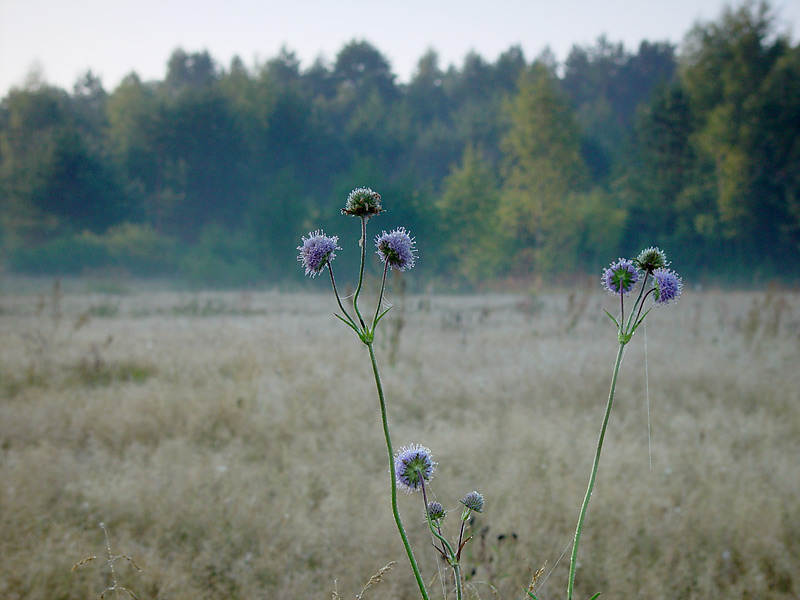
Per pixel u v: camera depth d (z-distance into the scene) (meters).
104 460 5.43
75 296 26.19
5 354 9.70
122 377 8.95
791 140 38.72
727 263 41.78
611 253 43.97
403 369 9.32
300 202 41.00
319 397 7.66
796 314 16.56
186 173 49.78
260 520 4.41
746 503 4.64
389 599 3.50
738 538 4.31
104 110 65.94
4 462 5.29
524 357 9.83
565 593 3.64
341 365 9.58
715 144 39.88
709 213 41.19
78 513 4.49
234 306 21.33
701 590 3.76
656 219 45.00
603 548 4.18
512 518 4.42
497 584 3.50
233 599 3.64
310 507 4.73
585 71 104.00
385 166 60.59
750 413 7.36
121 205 46.06
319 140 58.09
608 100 100.81
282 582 3.73
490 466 5.49
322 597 3.58
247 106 55.31
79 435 6.15
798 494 4.94
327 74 85.31
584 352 10.12
